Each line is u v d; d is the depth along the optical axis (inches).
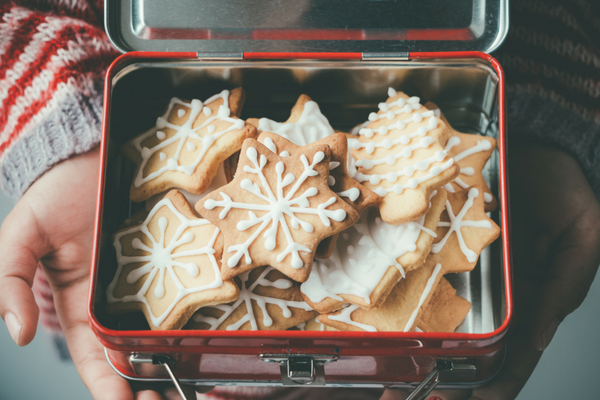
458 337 11.3
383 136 13.4
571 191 15.3
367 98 14.5
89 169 15.6
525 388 16.1
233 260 11.7
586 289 14.7
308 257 11.6
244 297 12.8
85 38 16.3
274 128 13.4
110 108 12.8
